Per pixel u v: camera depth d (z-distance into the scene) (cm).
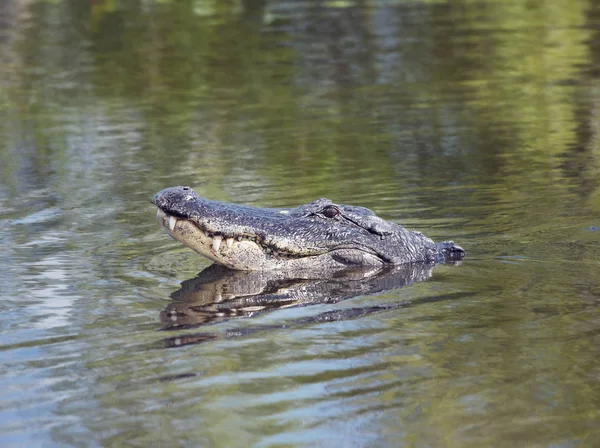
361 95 3516
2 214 2102
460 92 3519
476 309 1372
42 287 1543
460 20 4969
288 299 1470
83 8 5294
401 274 1616
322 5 5403
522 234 1811
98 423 1002
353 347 1217
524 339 1225
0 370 1164
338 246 1681
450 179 2327
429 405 1022
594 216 1917
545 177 2308
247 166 2547
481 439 937
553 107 3209
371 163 2539
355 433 960
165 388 1091
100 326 1334
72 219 2039
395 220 1959
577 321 1289
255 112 3309
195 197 1655
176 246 1812
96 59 4300
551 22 4816
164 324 1338
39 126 3191
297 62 4128
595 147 2631
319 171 2466
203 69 4069
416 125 3019
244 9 5291
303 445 937
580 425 959
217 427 982
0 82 3925
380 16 5066
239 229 1642
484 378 1092
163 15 5172
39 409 1041
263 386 1088
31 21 5066
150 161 2652
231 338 1267
